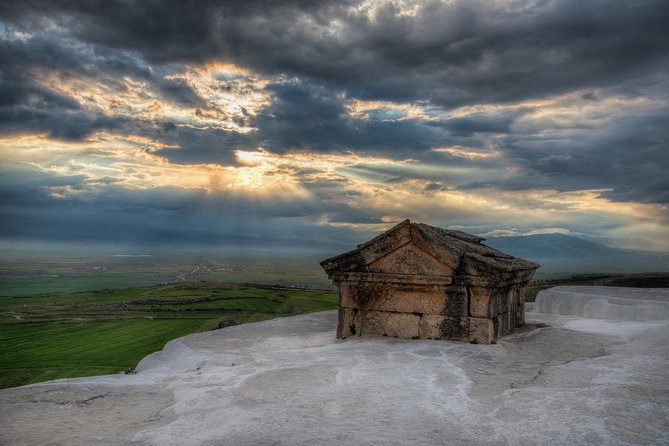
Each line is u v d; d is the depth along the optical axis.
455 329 13.05
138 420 7.21
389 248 13.70
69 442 6.32
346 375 9.42
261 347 13.37
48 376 40.12
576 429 6.34
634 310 16.86
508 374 9.41
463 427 6.59
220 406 7.67
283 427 6.65
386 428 6.58
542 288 33.66
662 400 7.41
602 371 9.34
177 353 13.12
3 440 6.39
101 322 62.34
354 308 14.22
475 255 12.82
